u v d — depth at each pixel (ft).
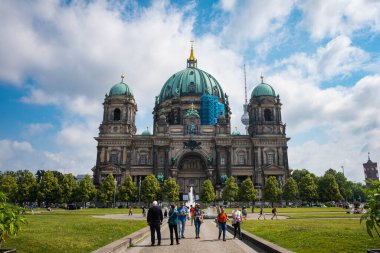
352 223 120.26
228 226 119.34
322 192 394.73
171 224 76.23
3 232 39.99
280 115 419.74
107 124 409.69
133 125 428.97
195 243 78.64
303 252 56.24
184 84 488.02
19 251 59.00
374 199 39.68
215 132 416.46
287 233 85.66
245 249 68.49
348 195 536.83
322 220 143.54
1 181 379.55
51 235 79.30
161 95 509.35
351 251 56.13
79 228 99.04
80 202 366.63
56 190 360.48
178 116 465.47
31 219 141.79
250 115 433.48
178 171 415.44
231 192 355.15
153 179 364.58
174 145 409.69
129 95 424.46
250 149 412.36
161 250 66.95
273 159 403.95
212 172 400.06
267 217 179.93
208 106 465.47
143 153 409.90
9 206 41.52
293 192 360.07
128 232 93.25
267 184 363.76
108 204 367.66
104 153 401.08
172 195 354.13
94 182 392.68
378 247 59.98
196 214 91.25
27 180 377.71
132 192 360.07
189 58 560.20
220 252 64.34
